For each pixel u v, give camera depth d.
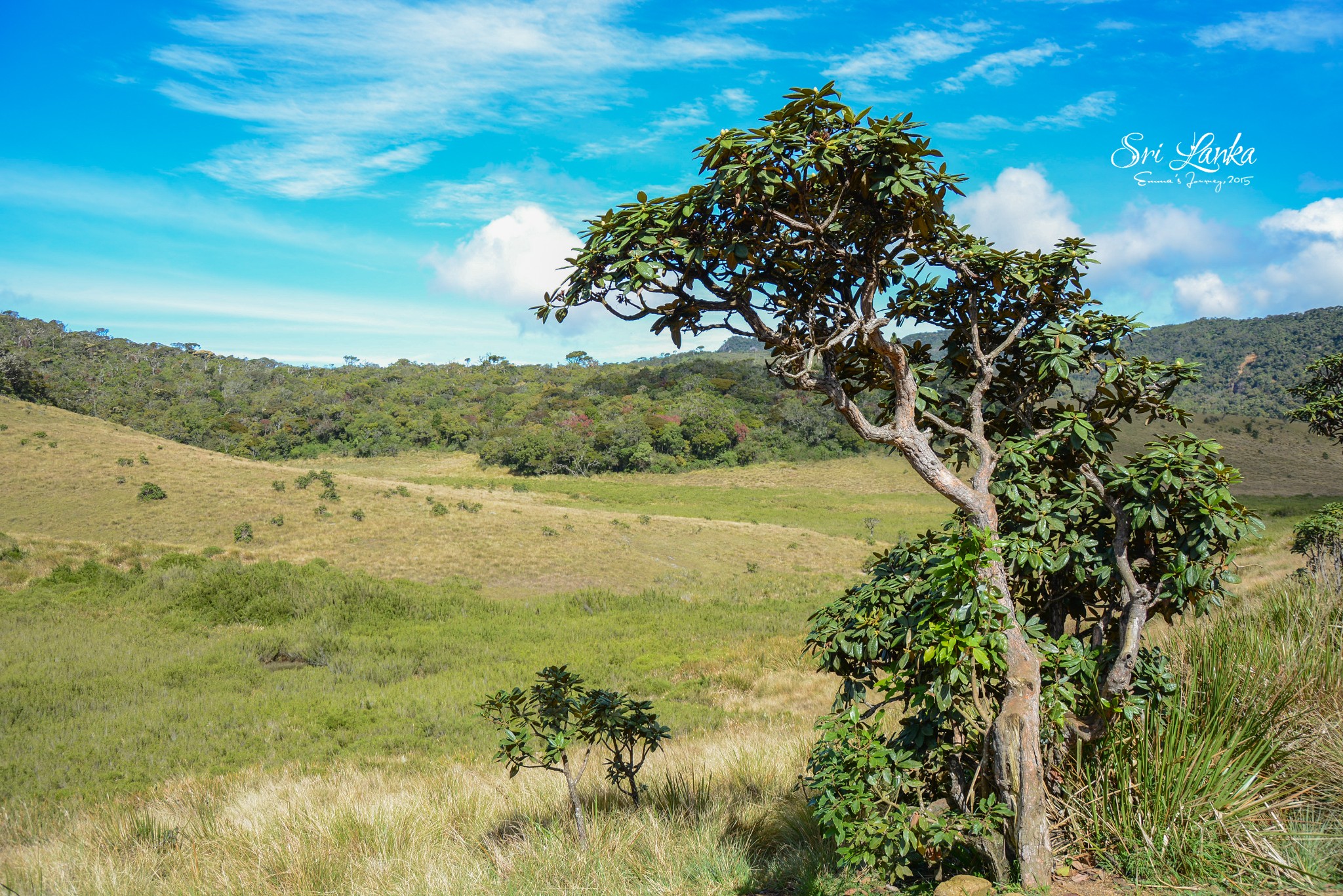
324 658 20.58
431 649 21.66
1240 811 2.91
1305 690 3.51
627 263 3.10
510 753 4.66
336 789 7.79
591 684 16.92
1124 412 3.52
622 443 104.75
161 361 158.25
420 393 148.25
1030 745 2.81
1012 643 2.93
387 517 45.03
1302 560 12.74
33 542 29.17
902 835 2.77
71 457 54.00
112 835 6.19
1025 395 3.66
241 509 45.53
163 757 12.32
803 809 4.50
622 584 37.38
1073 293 3.60
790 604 30.95
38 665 17.80
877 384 3.74
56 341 148.88
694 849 4.16
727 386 136.50
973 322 3.53
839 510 74.62
